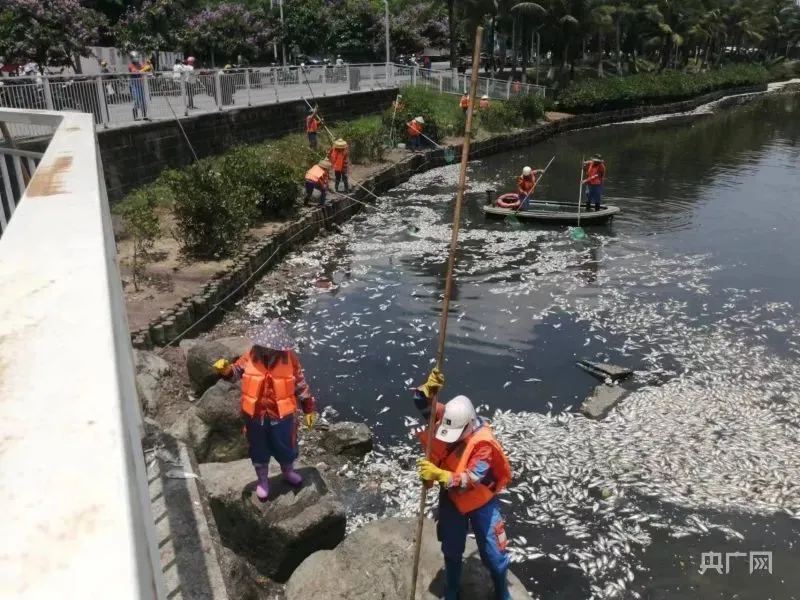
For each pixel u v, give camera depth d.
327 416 8.52
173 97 18.14
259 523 5.53
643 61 68.19
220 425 6.88
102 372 0.97
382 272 14.07
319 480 6.01
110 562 0.67
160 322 9.59
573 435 8.05
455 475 4.32
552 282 13.45
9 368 0.98
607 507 6.79
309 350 10.38
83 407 0.89
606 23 45.03
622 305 12.21
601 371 9.53
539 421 8.37
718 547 6.25
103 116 15.00
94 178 2.20
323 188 17.14
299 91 26.52
